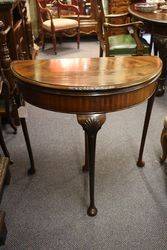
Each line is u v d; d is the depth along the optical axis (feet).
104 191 5.71
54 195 5.65
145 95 4.42
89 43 15.98
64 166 6.46
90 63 4.96
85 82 4.06
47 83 4.05
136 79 4.14
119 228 4.91
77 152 6.91
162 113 8.51
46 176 6.17
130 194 5.62
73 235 4.81
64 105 4.13
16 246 4.64
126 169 6.30
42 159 6.69
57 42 15.98
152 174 6.13
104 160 6.58
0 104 7.85
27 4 13.97
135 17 9.44
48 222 5.06
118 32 11.87
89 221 5.05
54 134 7.66
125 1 13.60
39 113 8.84
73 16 15.01
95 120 4.17
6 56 6.96
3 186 5.35
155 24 8.44
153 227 4.91
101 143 7.16
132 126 7.92
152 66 4.74
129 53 9.58
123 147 7.01
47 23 13.88
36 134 7.68
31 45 11.94
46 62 5.04
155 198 5.51
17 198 5.60
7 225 5.02
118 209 5.28
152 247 4.57
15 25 8.59
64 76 4.33
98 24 10.36
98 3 9.89
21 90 4.56
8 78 7.22
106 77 4.25
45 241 4.72
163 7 9.96
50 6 14.56
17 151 7.00
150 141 7.18
